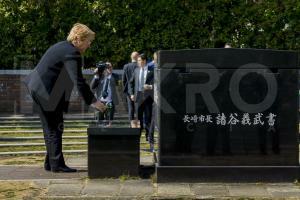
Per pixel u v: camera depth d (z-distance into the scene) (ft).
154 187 29.48
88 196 27.94
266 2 69.46
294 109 30.27
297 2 69.10
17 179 31.37
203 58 30.17
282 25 69.77
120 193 28.43
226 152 30.27
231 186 29.76
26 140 48.85
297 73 30.19
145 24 69.87
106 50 69.97
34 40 70.03
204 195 28.04
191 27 69.82
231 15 69.77
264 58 30.14
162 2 69.51
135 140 31.14
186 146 30.27
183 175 30.27
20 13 69.82
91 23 69.72
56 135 32.91
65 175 32.24
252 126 30.27
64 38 69.92
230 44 69.82
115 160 31.14
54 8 69.67
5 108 69.10
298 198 27.55
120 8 69.72
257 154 30.30
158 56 30.40
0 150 43.62
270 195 28.07
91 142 31.09
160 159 30.32
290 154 30.30
